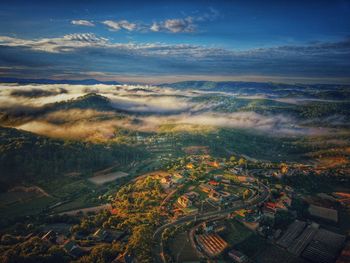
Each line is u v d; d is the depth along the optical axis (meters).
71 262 187.38
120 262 184.25
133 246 198.38
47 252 197.62
